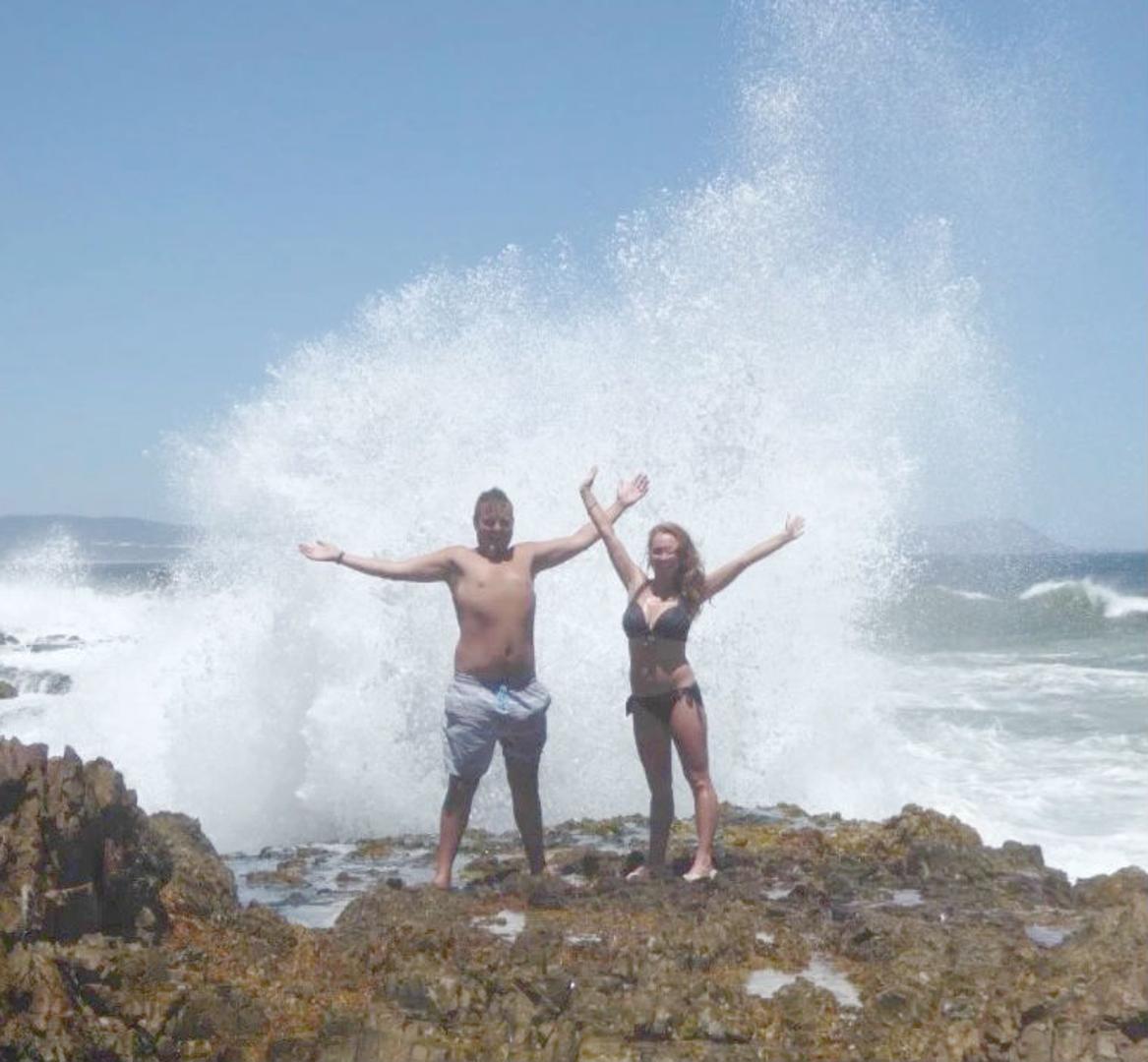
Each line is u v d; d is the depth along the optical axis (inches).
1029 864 253.1
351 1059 168.1
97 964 176.1
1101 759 511.5
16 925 174.4
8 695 597.3
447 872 241.4
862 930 204.5
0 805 186.1
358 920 220.1
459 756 239.3
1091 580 1851.6
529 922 216.5
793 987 179.5
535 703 241.6
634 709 246.5
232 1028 173.6
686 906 224.5
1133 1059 157.2
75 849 189.2
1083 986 174.2
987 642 1108.5
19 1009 167.0
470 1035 170.6
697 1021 170.1
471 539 420.8
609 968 188.1
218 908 210.4
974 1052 161.5
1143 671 847.7
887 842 267.4
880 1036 165.8
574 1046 165.0
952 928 207.3
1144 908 195.2
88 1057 164.6
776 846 276.1
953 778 471.2
